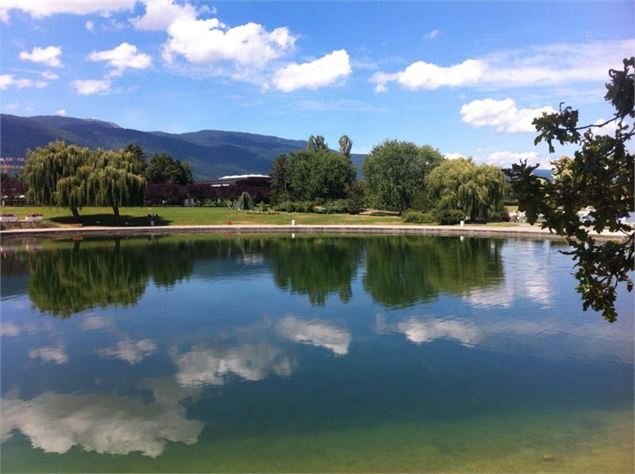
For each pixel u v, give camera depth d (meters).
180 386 8.29
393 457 5.92
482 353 9.74
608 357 9.45
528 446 6.11
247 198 61.50
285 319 12.53
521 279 17.80
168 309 13.84
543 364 9.10
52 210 50.12
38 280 18.78
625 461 5.64
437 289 16.06
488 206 44.12
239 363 9.36
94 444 6.40
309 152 84.56
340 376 8.61
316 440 6.41
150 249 28.95
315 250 28.05
